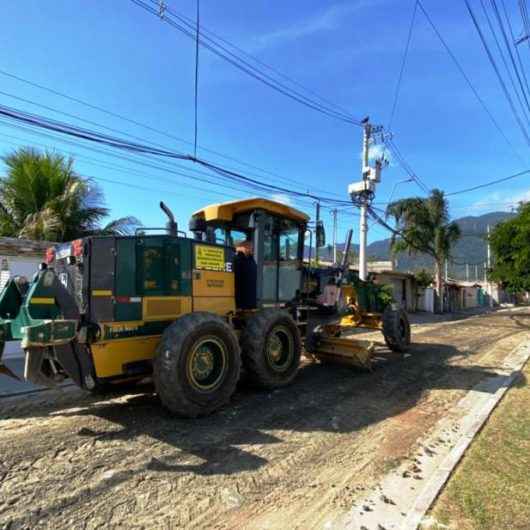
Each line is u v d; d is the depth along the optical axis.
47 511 3.23
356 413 5.70
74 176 14.41
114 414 5.40
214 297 6.16
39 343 4.17
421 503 3.37
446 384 7.39
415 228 27.34
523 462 4.16
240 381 6.96
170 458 4.17
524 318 23.38
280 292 7.39
